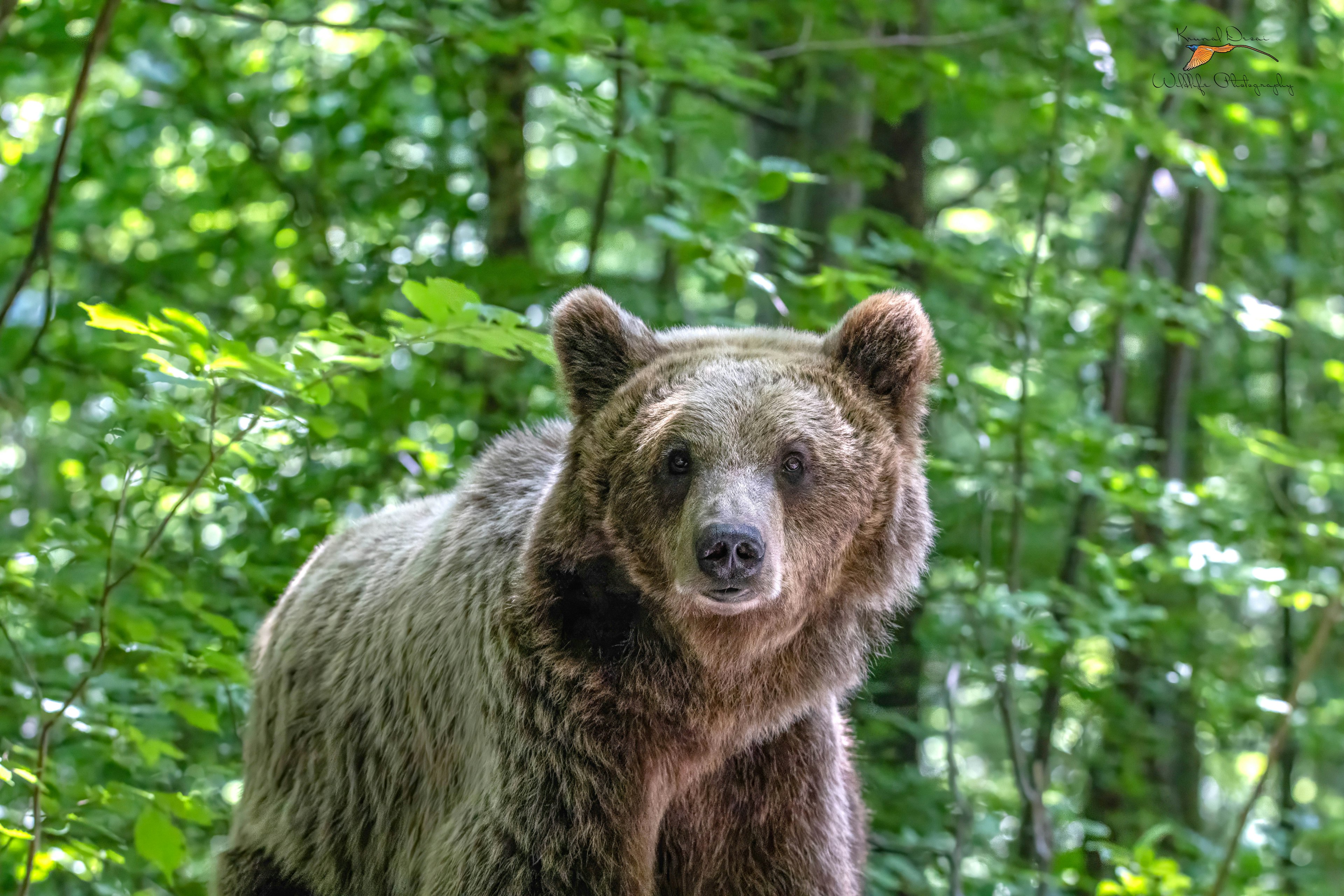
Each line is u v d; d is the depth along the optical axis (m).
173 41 15.21
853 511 6.69
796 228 14.28
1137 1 12.49
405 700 7.56
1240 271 19.06
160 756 8.81
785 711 6.89
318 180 13.76
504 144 12.91
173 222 15.17
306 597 8.84
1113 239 20.28
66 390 12.62
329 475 11.60
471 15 10.31
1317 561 12.79
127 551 8.86
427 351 8.26
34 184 15.17
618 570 6.71
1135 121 11.35
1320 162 16.38
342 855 8.01
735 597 6.11
